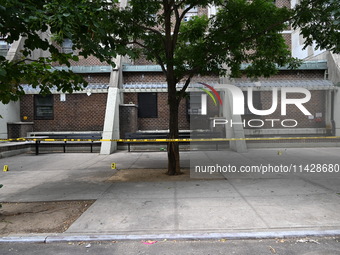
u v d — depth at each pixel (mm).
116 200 5426
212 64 8273
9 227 4223
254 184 6555
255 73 8977
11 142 13133
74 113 14258
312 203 5062
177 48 9062
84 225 4211
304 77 15258
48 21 3943
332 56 14547
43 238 3799
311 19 6832
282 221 4234
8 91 5258
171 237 3781
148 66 15492
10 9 3719
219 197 5527
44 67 5414
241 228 4012
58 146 13453
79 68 15109
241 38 7637
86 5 4422
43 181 7230
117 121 13586
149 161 10266
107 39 4691
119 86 14461
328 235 3803
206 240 3764
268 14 7426
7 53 14375
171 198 5496
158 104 15000
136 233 3908
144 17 7680
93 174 8039
